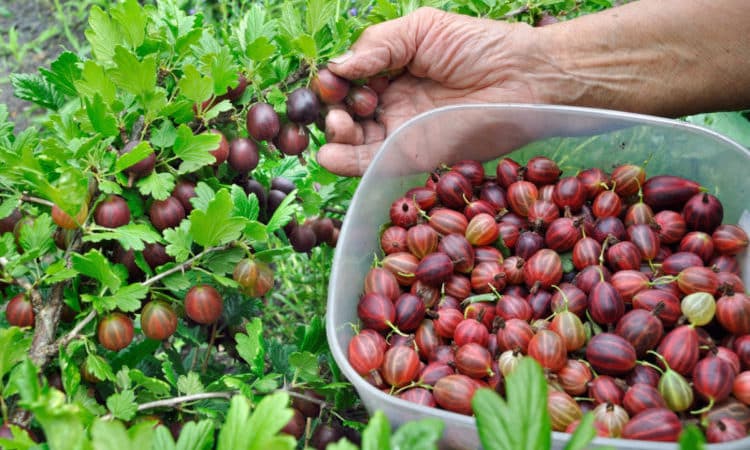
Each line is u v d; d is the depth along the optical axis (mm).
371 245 555
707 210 530
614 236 536
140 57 510
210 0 1154
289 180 601
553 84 638
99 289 465
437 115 580
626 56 626
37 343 435
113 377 436
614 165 597
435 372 463
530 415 299
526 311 503
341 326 476
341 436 483
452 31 602
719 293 487
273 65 551
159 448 358
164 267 465
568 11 747
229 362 760
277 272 835
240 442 310
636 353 462
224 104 494
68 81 516
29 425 417
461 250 531
